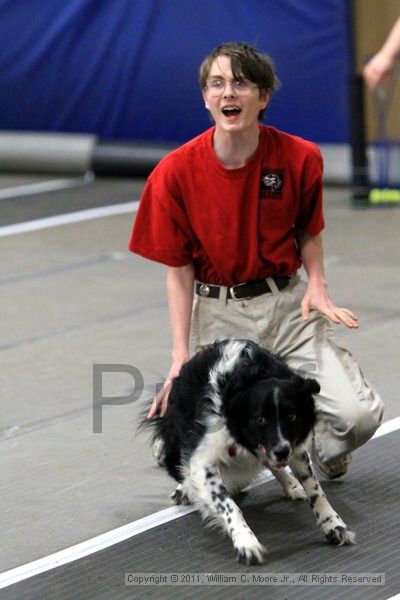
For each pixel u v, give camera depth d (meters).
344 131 26.28
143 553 8.64
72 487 10.15
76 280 18.59
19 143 29.75
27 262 19.98
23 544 8.95
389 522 9.03
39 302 17.25
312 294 9.36
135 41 28.34
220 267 9.40
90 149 28.91
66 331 15.56
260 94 8.91
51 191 27.31
